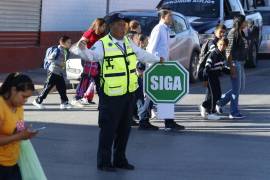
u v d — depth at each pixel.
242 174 10.64
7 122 7.00
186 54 21.89
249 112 17.06
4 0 23.41
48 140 13.05
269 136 13.89
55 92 20.22
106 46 10.26
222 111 16.47
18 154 7.13
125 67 10.34
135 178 10.27
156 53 14.24
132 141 13.05
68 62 18.88
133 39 14.30
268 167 11.16
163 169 10.88
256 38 28.00
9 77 7.07
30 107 17.30
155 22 20.78
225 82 22.78
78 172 10.58
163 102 13.45
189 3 25.84
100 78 10.47
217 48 15.43
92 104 17.86
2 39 23.53
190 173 10.66
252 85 22.44
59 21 26.11
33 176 7.16
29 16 24.61
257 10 31.80
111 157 11.09
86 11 27.55
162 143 12.94
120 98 10.36
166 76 13.20
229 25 25.02
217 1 25.52
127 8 30.34
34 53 24.80
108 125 10.42
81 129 14.33
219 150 12.41
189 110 17.22
